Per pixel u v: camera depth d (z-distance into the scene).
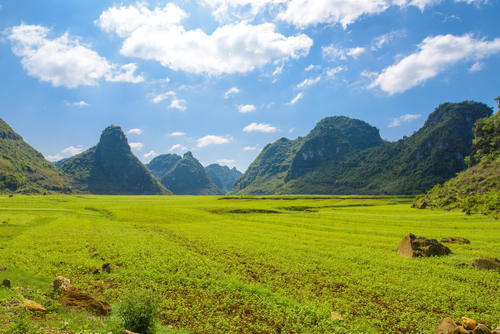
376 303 18.42
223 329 15.12
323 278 22.97
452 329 13.44
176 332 14.03
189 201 150.00
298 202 131.00
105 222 59.66
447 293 19.39
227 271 24.94
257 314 16.98
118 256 30.00
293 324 15.59
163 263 26.84
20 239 38.00
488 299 18.25
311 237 41.41
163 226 53.88
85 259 28.22
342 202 130.88
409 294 19.58
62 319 13.25
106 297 18.88
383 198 148.62
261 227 52.69
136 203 128.38
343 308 17.45
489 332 13.02
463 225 51.09
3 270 22.67
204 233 45.00
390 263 26.84
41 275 22.42
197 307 17.66
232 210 84.56
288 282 22.36
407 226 52.22
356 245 35.97
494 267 24.45
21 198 149.62
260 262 27.59
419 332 14.73
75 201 150.38
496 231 44.03
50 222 56.97
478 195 84.31
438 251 30.16
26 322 11.70
